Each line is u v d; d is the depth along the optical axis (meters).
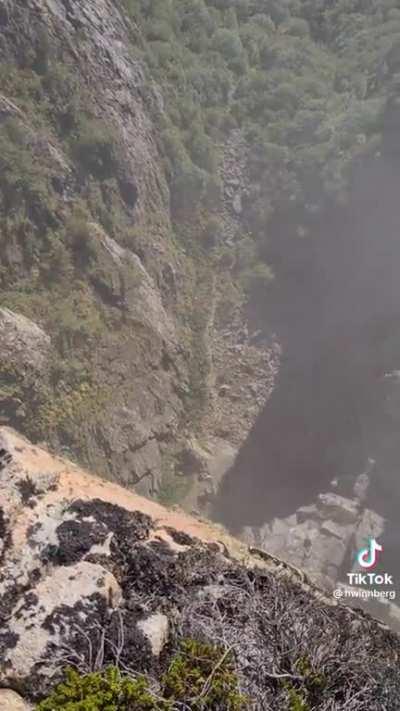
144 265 19.97
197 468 18.33
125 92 21.30
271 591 4.21
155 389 18.50
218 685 3.58
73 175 19.14
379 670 3.99
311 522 17.08
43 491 4.45
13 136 18.28
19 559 3.98
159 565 4.18
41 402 16.09
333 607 4.45
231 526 17.58
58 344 17.00
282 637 3.92
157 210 21.36
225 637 3.87
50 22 20.14
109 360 17.66
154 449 17.86
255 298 21.48
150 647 3.72
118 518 4.41
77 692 3.41
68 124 19.59
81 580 3.92
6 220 17.52
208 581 4.20
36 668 3.59
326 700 3.79
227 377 20.23
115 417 17.17
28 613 3.76
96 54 20.88
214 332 20.86
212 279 21.59
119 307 18.47
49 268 17.83
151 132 21.92
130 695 3.42
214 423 19.38
